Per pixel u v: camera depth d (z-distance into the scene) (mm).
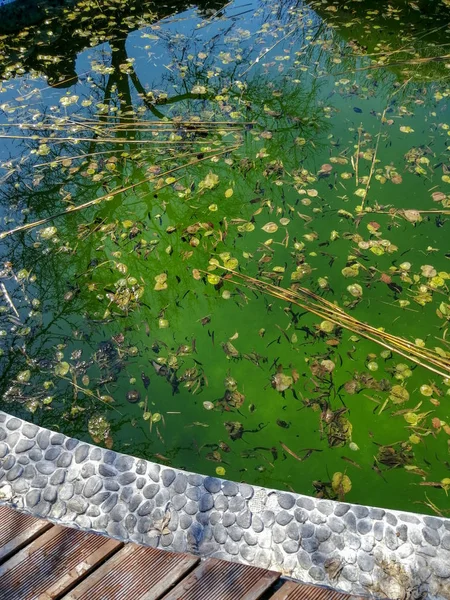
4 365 2881
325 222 3555
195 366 2842
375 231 3471
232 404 2682
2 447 2426
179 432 2586
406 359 2820
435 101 4555
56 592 1840
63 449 2395
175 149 4180
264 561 2021
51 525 2057
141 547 1973
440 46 5152
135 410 2678
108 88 4918
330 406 2650
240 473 2430
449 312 3006
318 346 2898
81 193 3875
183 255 3395
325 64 5051
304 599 1789
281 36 5453
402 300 3076
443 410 2609
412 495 2326
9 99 4852
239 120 4453
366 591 1917
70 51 5418
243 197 3756
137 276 3293
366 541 2033
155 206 3732
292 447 2514
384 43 5254
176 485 2240
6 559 1955
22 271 3367
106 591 1842
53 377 2822
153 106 4672
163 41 5473
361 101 4605
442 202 3643
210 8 5961
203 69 5086
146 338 2980
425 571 1941
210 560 1929
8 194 3912
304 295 3133
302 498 2168
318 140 4215
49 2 5734
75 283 3283
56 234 3590
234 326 3014
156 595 1827
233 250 3408
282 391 2721
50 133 4426
